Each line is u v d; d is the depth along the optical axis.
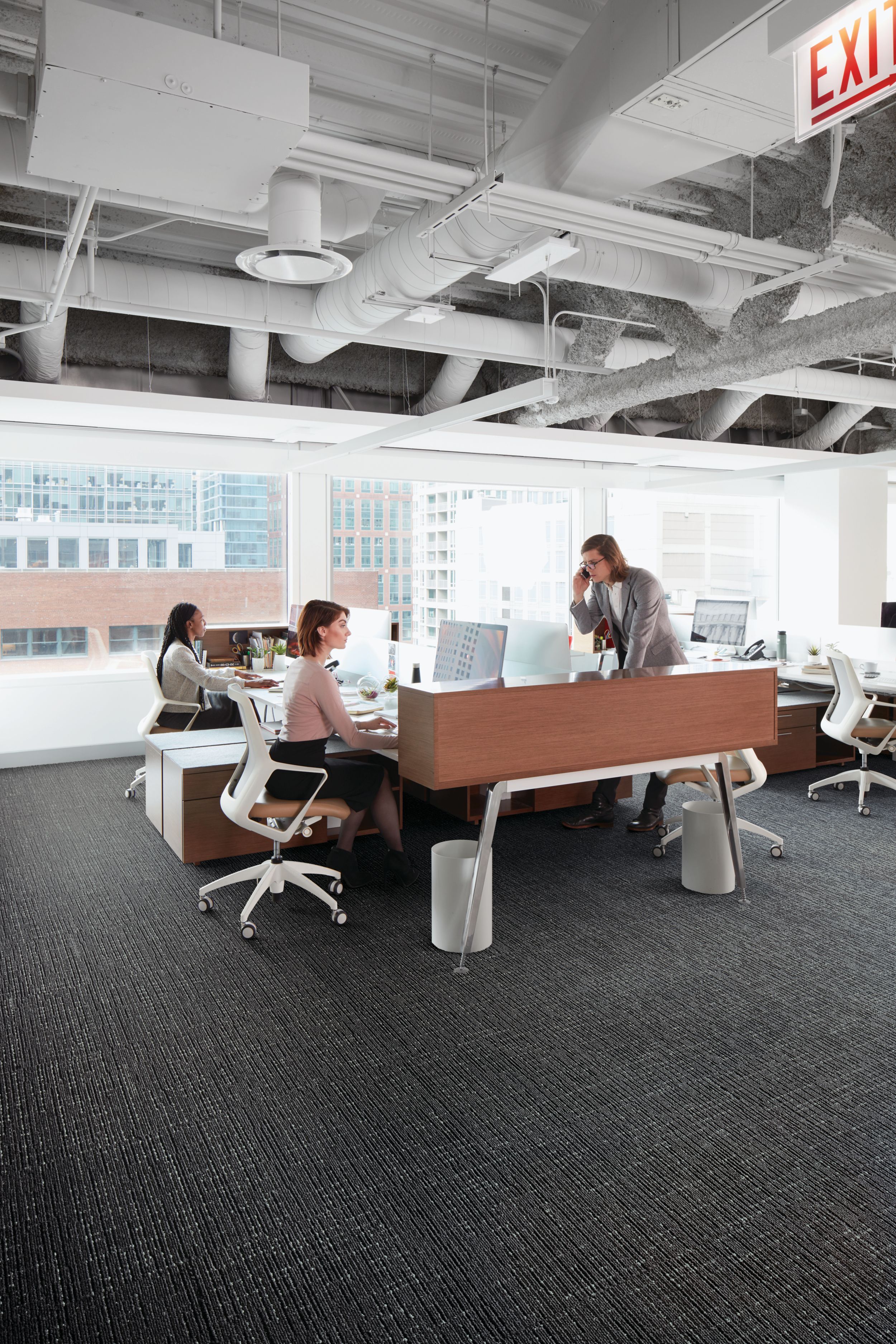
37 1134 2.68
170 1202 2.38
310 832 4.93
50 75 2.43
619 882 4.84
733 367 5.84
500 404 6.05
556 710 3.66
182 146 2.81
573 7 3.53
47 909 4.48
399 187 3.49
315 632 4.30
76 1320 1.99
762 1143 2.61
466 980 3.69
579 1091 2.89
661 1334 1.94
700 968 3.79
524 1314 2.00
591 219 3.66
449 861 3.92
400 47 3.77
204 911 4.43
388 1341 1.93
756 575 11.75
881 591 11.05
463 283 7.14
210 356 7.13
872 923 4.28
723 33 2.52
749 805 6.45
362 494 9.30
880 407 9.05
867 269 5.90
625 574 5.27
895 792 6.81
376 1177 2.47
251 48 2.85
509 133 4.44
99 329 6.75
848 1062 3.05
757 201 5.07
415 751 3.55
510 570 10.16
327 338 5.57
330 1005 3.48
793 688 7.90
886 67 2.10
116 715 8.09
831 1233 2.24
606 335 6.57
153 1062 3.08
